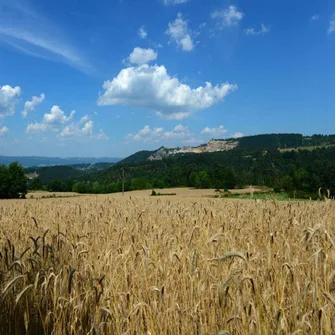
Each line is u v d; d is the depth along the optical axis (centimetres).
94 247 608
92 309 391
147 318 364
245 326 347
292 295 377
